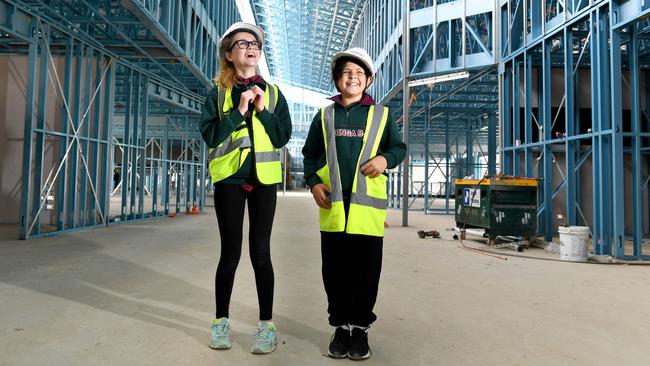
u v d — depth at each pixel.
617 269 4.68
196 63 11.25
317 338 2.37
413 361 2.06
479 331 2.52
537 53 8.15
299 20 23.83
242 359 2.04
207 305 2.96
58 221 7.38
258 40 2.28
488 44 9.92
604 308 3.06
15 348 2.15
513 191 6.46
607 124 5.66
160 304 2.98
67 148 7.33
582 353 2.19
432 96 13.84
